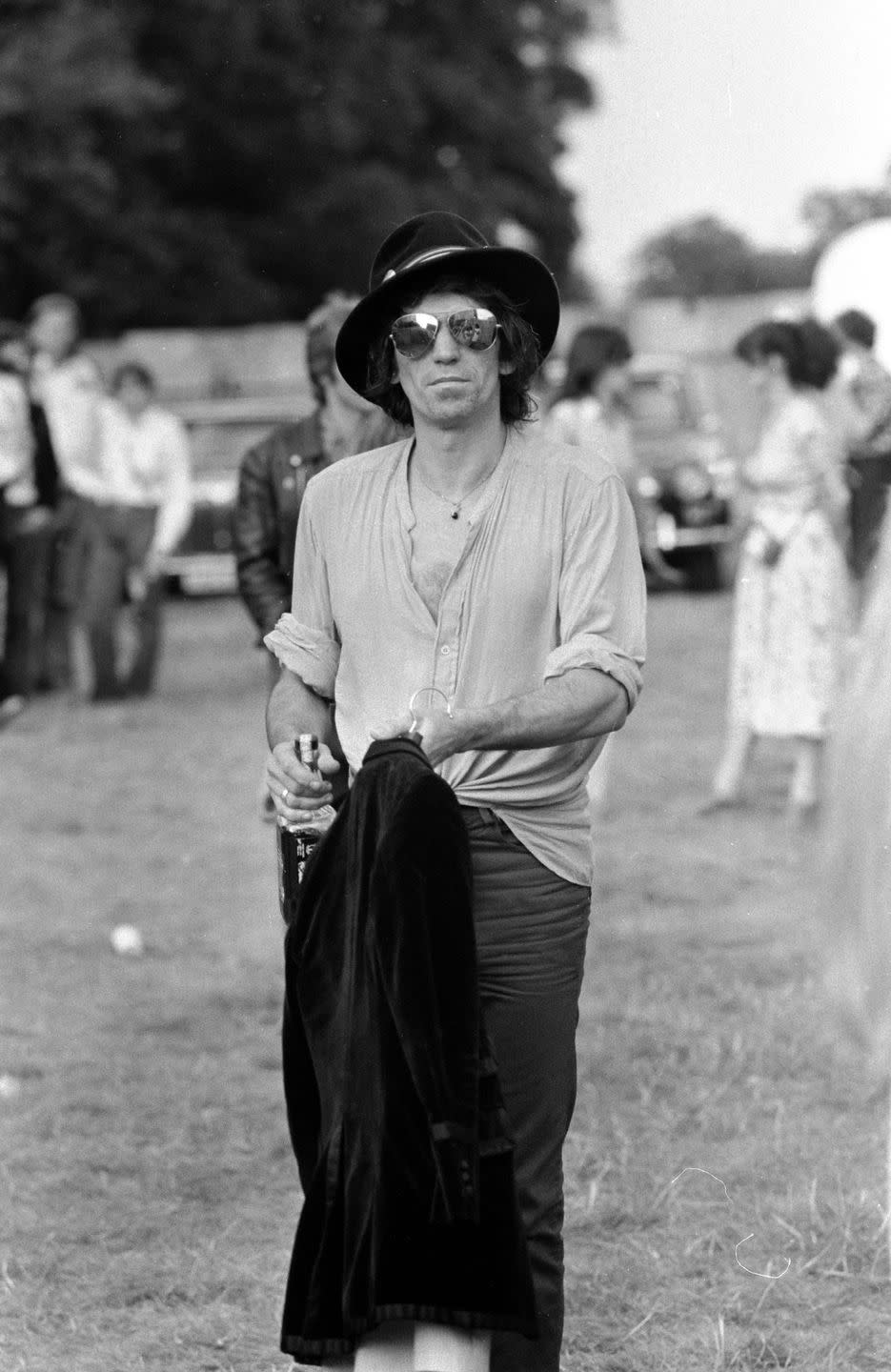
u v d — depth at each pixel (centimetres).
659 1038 770
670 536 2744
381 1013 390
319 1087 407
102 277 3922
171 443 1859
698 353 3981
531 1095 428
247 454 737
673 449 2797
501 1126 395
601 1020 796
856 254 1652
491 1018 427
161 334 3672
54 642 1948
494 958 425
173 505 1862
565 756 429
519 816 426
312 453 725
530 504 424
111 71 3678
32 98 3609
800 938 920
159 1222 612
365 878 396
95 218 3794
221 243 4112
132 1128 694
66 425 1836
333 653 446
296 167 4303
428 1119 384
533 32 5078
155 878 1109
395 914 388
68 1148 673
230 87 4150
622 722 421
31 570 1716
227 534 2750
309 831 428
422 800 392
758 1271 564
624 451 1145
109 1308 557
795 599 1163
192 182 4266
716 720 1636
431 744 403
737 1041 748
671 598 2750
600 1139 666
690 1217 604
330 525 437
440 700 423
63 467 1839
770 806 1250
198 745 1595
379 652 429
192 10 4031
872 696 443
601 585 421
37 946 959
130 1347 532
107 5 3894
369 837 397
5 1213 620
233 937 972
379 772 399
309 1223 403
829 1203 604
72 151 3688
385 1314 386
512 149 4834
